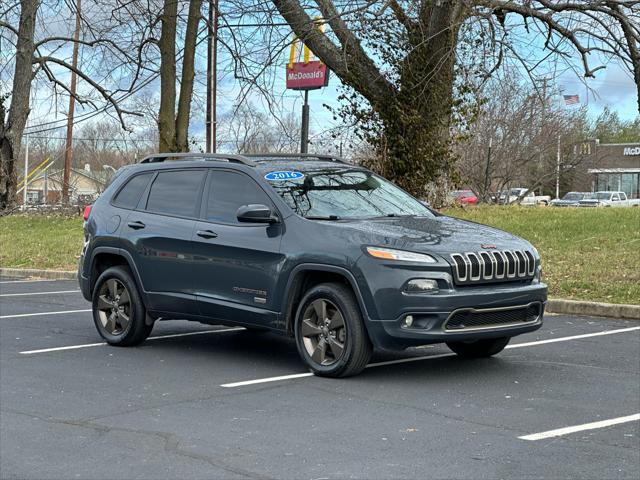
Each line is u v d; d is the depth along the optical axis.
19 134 31.75
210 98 30.47
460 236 7.73
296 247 7.85
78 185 89.00
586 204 52.59
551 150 49.56
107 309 9.63
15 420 6.42
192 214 8.88
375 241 7.47
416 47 17.66
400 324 7.26
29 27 31.55
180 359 8.78
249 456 5.46
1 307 12.96
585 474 5.07
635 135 82.00
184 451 5.59
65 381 7.77
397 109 20.28
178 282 8.86
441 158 20.81
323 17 19.12
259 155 9.16
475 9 17.94
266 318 8.11
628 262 14.02
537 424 6.19
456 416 6.41
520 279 7.72
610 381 7.62
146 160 9.80
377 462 5.30
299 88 21.27
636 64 18.61
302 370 8.15
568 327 10.55
